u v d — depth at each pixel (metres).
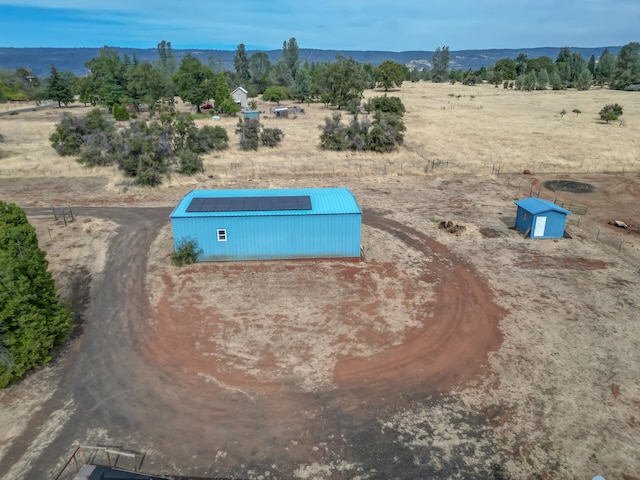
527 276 23.62
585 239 28.78
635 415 14.57
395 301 20.98
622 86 130.50
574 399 15.20
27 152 48.97
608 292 22.16
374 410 14.68
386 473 12.52
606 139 58.53
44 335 16.05
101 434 13.62
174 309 20.16
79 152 46.56
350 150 50.84
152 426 13.95
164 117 46.62
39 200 34.91
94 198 35.56
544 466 12.77
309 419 14.29
